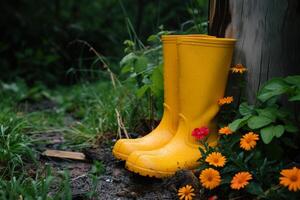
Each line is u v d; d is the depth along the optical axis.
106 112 1.87
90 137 1.75
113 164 1.48
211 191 1.21
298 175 1.06
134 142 1.42
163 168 1.29
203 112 1.34
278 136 1.17
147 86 1.62
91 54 3.91
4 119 1.75
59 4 4.62
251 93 1.37
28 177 1.32
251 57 1.36
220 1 1.43
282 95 1.32
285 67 1.34
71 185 1.33
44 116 2.32
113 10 4.71
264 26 1.34
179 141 1.35
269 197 1.12
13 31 4.11
